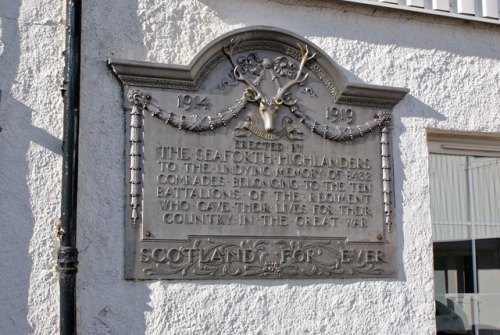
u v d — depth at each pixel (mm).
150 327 3645
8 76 3547
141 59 3832
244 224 3895
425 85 4496
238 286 3846
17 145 3518
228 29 4059
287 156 4043
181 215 3773
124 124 3740
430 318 4273
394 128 4355
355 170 4195
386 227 4227
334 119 4184
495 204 4820
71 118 3523
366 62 4367
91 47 3730
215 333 3762
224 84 3955
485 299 4699
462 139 4711
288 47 4121
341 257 4086
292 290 3961
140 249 3680
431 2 4535
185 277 3742
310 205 4055
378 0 4363
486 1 4680
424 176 4383
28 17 3625
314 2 4262
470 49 4684
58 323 3477
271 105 4008
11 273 3430
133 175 3709
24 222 3480
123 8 3826
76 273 3465
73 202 3465
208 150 3877
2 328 3391
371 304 4133
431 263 4316
